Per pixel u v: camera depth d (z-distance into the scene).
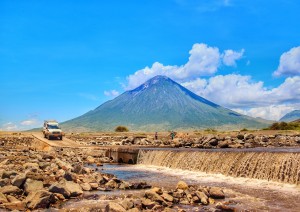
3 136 77.25
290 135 71.06
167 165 42.97
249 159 32.97
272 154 31.25
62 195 23.39
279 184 28.84
